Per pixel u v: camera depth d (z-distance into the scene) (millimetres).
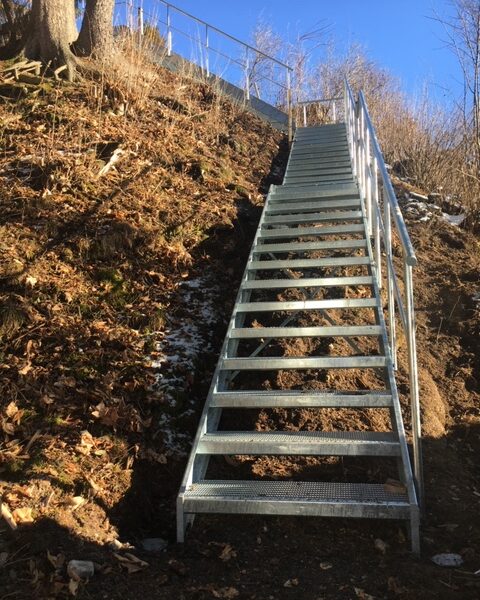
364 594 2373
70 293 4613
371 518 2975
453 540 2883
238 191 6961
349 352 4566
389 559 2662
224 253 5723
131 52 9297
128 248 5277
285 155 9453
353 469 3465
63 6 8672
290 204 5992
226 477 3420
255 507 2756
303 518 3023
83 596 2303
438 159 9281
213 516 3070
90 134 6855
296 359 3621
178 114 8680
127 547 2705
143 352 4227
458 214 7988
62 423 3412
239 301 4348
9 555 2449
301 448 3039
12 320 4172
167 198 6184
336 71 17328
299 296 5188
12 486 2871
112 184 6055
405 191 8320
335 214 5668
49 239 5117
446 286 5570
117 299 4766
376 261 4984
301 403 3320
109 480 3104
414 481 3125
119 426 3496
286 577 2531
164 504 3232
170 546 2828
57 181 5746
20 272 4598
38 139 6520
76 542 2604
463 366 4605
